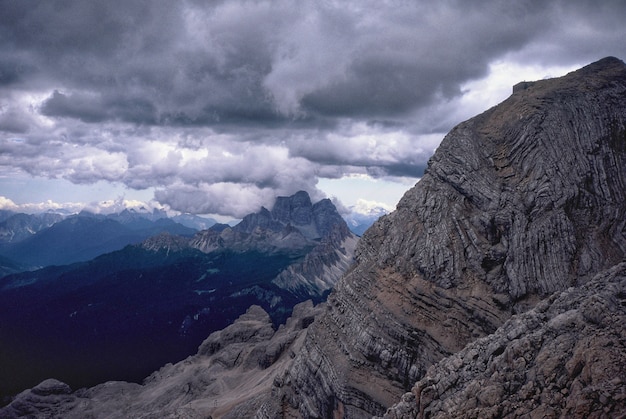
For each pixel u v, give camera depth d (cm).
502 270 6450
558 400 2817
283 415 7931
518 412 2931
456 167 7631
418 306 6725
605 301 3172
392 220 8300
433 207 7562
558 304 3806
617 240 6094
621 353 2767
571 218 6312
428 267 6906
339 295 8150
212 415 12769
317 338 8050
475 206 7219
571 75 7975
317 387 7394
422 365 6269
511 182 7000
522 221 6512
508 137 7431
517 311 6006
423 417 3591
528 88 8094
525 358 3278
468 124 8125
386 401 6300
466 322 6288
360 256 8612
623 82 7388
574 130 6850
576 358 2903
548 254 6147
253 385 15088
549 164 6725
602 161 6612
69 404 18288
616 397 2544
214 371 18600
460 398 3375
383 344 6656
